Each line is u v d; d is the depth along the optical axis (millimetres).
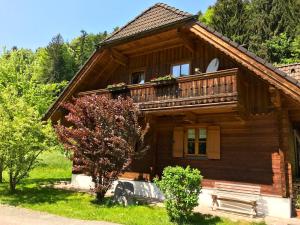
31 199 12055
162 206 11141
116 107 12000
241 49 11031
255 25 39531
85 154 11820
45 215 9734
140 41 14609
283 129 11211
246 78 12281
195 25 12258
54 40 62625
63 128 11992
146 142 14430
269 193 11133
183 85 12234
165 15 14125
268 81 10500
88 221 9062
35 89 23359
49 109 16656
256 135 11805
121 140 11297
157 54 15383
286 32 37125
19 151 12594
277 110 11406
